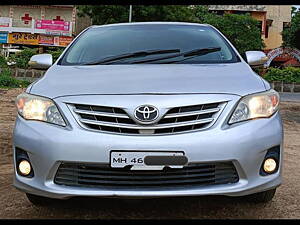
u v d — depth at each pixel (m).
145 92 2.85
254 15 35.91
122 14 25.80
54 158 2.77
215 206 3.36
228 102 2.84
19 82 15.60
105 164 2.73
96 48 3.96
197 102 2.80
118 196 2.69
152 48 3.88
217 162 2.72
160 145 2.69
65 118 2.85
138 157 2.70
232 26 30.97
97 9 25.81
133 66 3.52
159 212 3.23
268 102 2.95
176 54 3.77
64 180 2.80
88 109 2.84
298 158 5.41
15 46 30.83
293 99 15.31
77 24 31.92
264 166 2.84
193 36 4.10
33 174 2.88
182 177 2.74
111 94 2.86
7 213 3.24
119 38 4.09
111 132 2.77
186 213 3.21
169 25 4.34
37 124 2.90
